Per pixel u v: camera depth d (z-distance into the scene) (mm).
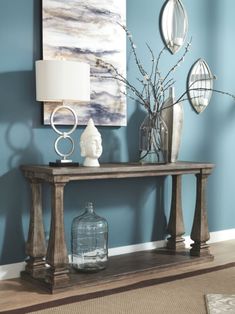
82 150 3213
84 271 3188
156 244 4023
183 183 4211
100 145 3205
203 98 4281
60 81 2984
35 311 2619
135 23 3828
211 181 4438
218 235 4492
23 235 3297
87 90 3111
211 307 2682
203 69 4281
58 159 3436
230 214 4559
